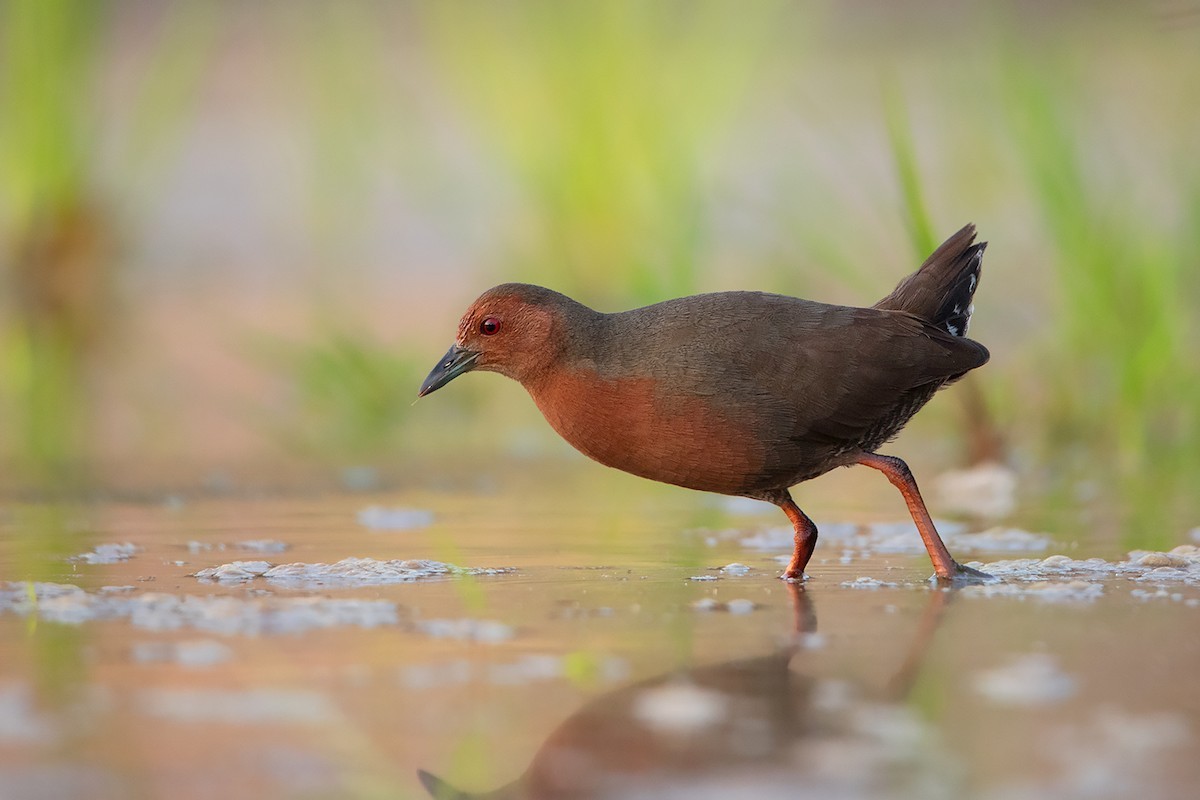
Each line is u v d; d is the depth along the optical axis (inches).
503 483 510.9
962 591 300.8
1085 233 577.3
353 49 798.5
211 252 828.0
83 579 311.4
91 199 767.7
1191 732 199.6
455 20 752.3
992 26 723.4
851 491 494.9
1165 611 276.4
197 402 650.2
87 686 219.6
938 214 688.4
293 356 664.4
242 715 207.0
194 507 445.1
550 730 201.0
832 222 674.8
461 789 181.0
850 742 195.9
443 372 358.6
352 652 240.5
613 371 339.0
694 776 183.5
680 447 336.8
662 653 241.9
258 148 912.9
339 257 777.6
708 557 350.9
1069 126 599.2
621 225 700.7
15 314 750.5
